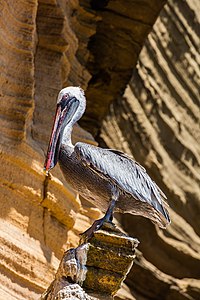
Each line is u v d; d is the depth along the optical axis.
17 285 12.23
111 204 9.09
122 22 17.62
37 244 12.77
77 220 14.11
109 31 17.66
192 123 18.78
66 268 8.86
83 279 8.88
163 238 17.72
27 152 12.65
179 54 19.14
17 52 12.99
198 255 17.66
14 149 12.49
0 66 12.58
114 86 18.06
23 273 12.32
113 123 18.64
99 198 9.21
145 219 17.80
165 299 17.34
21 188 12.58
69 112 9.44
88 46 17.72
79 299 8.72
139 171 9.26
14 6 12.97
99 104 18.17
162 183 18.28
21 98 12.78
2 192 12.34
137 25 17.70
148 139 18.58
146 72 18.98
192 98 18.92
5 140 12.45
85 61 17.14
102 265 8.91
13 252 12.20
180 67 19.06
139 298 17.22
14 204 12.52
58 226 13.38
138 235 17.80
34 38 13.55
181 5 19.38
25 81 12.91
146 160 18.44
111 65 17.89
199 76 19.00
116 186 9.07
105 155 9.18
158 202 9.20
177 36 19.20
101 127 18.53
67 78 15.64
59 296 8.76
